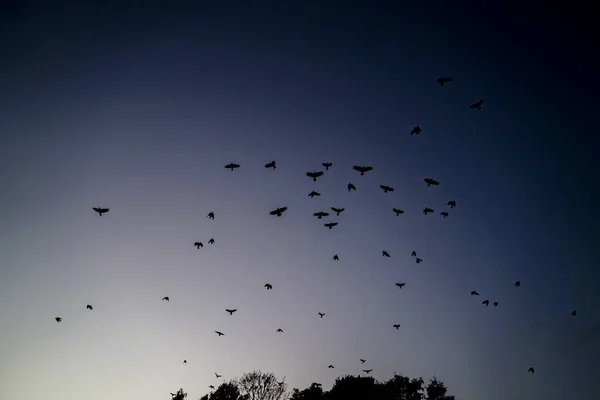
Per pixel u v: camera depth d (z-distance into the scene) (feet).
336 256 118.93
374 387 170.50
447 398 163.63
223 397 175.11
